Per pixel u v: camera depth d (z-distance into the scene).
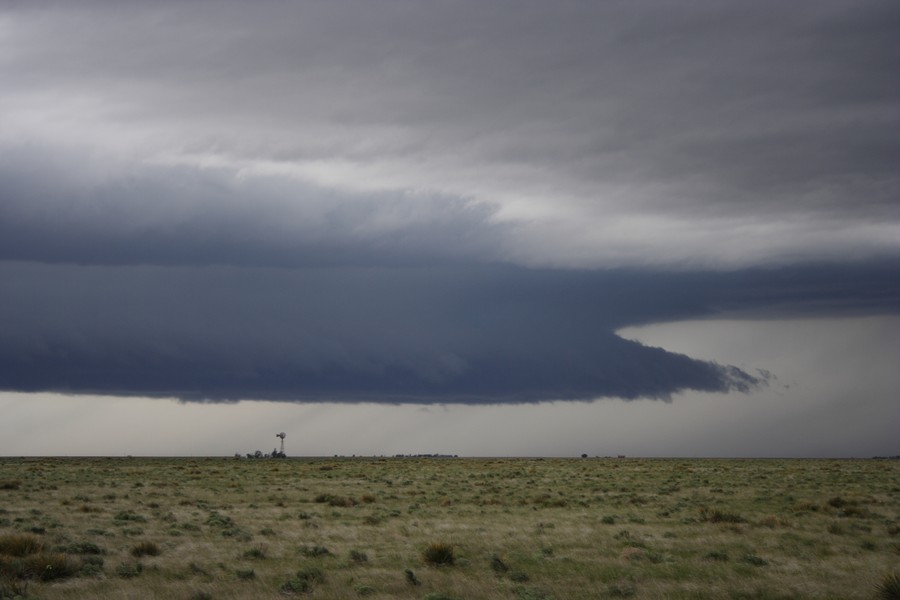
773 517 42.06
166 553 31.95
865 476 86.75
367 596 24.02
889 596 23.70
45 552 29.17
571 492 65.56
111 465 123.69
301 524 42.44
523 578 26.78
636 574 27.39
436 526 41.41
